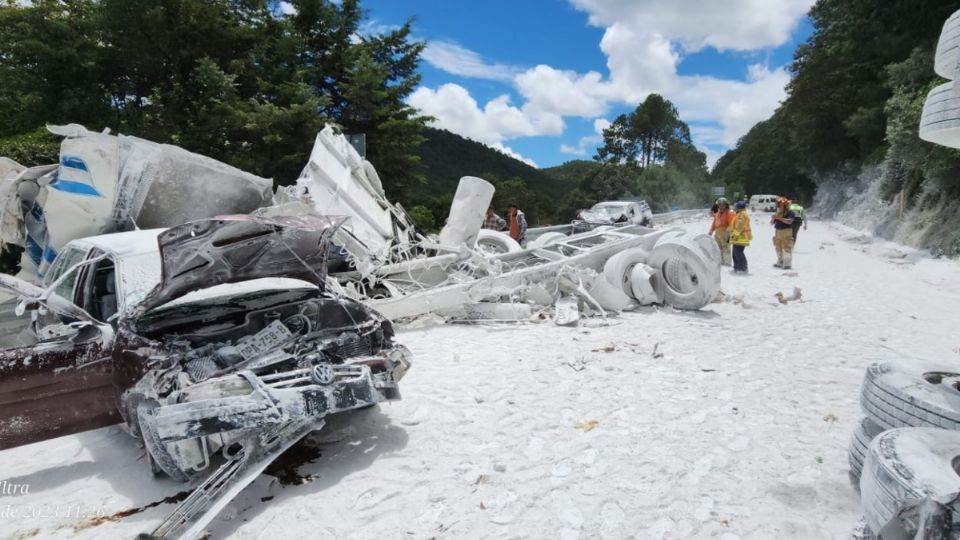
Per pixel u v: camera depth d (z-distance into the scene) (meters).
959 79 3.27
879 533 2.41
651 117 77.12
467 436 4.77
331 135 10.91
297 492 3.97
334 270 9.05
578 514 3.57
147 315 4.84
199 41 21.66
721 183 78.00
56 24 18.53
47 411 4.08
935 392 3.31
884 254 19.61
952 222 18.78
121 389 4.14
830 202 46.72
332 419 5.20
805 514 3.49
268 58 24.16
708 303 9.86
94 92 19.55
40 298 4.18
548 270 9.80
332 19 27.73
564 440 4.63
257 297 5.49
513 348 7.50
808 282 12.73
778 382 5.94
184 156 7.86
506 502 3.73
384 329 5.20
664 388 5.80
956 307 9.90
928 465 2.37
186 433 3.55
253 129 20.72
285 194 9.36
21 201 8.41
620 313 9.50
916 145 22.25
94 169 7.46
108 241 5.47
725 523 3.42
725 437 4.61
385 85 29.16
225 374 4.21
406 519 3.59
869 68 36.94
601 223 23.19
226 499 3.46
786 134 64.50
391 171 28.33
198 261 4.27
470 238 11.08
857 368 6.40
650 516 3.52
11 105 18.69
